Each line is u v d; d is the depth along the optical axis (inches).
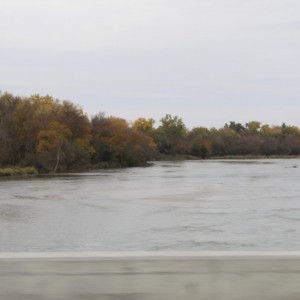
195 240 941.2
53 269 206.2
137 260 207.8
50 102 4741.6
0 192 1930.4
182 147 7057.1
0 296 204.2
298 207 1398.9
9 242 953.5
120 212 1357.0
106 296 206.1
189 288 207.5
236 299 206.8
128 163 4562.0
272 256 208.8
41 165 3457.2
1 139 3479.3
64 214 1325.0
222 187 2139.5
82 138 4047.7
